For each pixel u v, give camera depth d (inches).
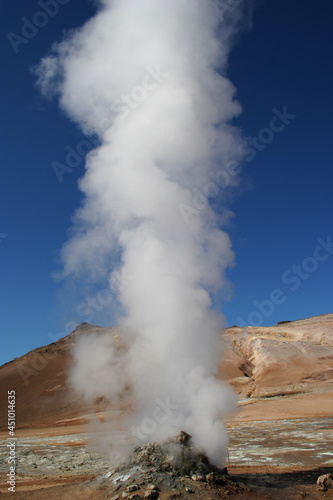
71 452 1220.5
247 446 1139.9
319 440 1148.5
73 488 579.8
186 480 534.3
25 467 962.1
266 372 3203.7
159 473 542.9
